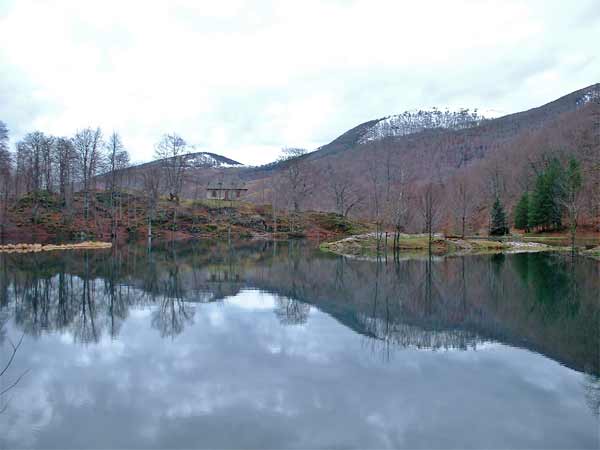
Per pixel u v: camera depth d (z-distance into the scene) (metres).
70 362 14.03
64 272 34.31
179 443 9.16
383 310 21.86
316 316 20.42
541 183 82.69
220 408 10.74
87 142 72.94
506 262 43.06
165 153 85.69
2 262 39.91
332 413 10.47
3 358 14.45
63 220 67.12
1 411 10.61
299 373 13.07
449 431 9.66
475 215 102.38
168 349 15.33
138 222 76.44
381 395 11.49
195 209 86.56
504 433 9.59
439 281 31.23
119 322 19.06
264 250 57.47
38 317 19.94
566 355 14.85
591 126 105.56
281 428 9.76
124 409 10.70
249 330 17.86
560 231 80.19
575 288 27.84
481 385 12.19
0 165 59.78
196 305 22.66
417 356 14.66
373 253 53.84
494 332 17.77
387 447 8.99
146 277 32.09
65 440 9.28
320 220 90.25
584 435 9.49
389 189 71.69
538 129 160.00
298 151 134.12
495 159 134.88
